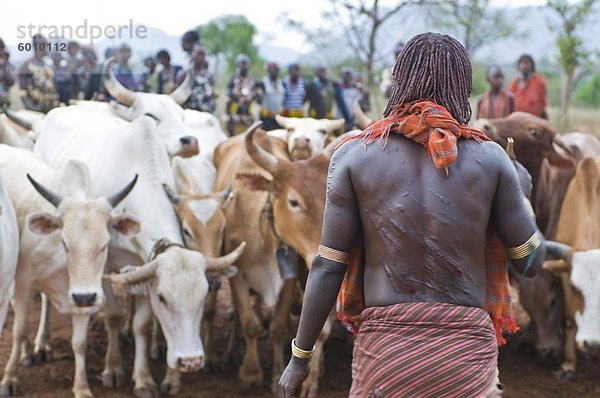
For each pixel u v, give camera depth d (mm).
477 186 2828
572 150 8766
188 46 13328
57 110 8750
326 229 2930
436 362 2695
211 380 7273
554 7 18969
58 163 8039
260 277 7039
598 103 33375
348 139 2979
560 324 7684
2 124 9328
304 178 6008
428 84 2934
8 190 6930
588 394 6938
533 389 7031
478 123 7801
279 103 13836
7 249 6066
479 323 2760
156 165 7133
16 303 6715
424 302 2768
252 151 6023
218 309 9477
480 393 2693
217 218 6867
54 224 6246
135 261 7012
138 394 6715
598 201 7023
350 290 2967
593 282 6418
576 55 18828
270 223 6469
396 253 2801
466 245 2801
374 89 19219
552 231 8148
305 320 2945
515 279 7523
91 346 8047
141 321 6785
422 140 2838
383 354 2742
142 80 12062
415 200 2801
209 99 12398
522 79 12883
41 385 6961
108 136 7715
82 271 6133
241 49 30156
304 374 3006
